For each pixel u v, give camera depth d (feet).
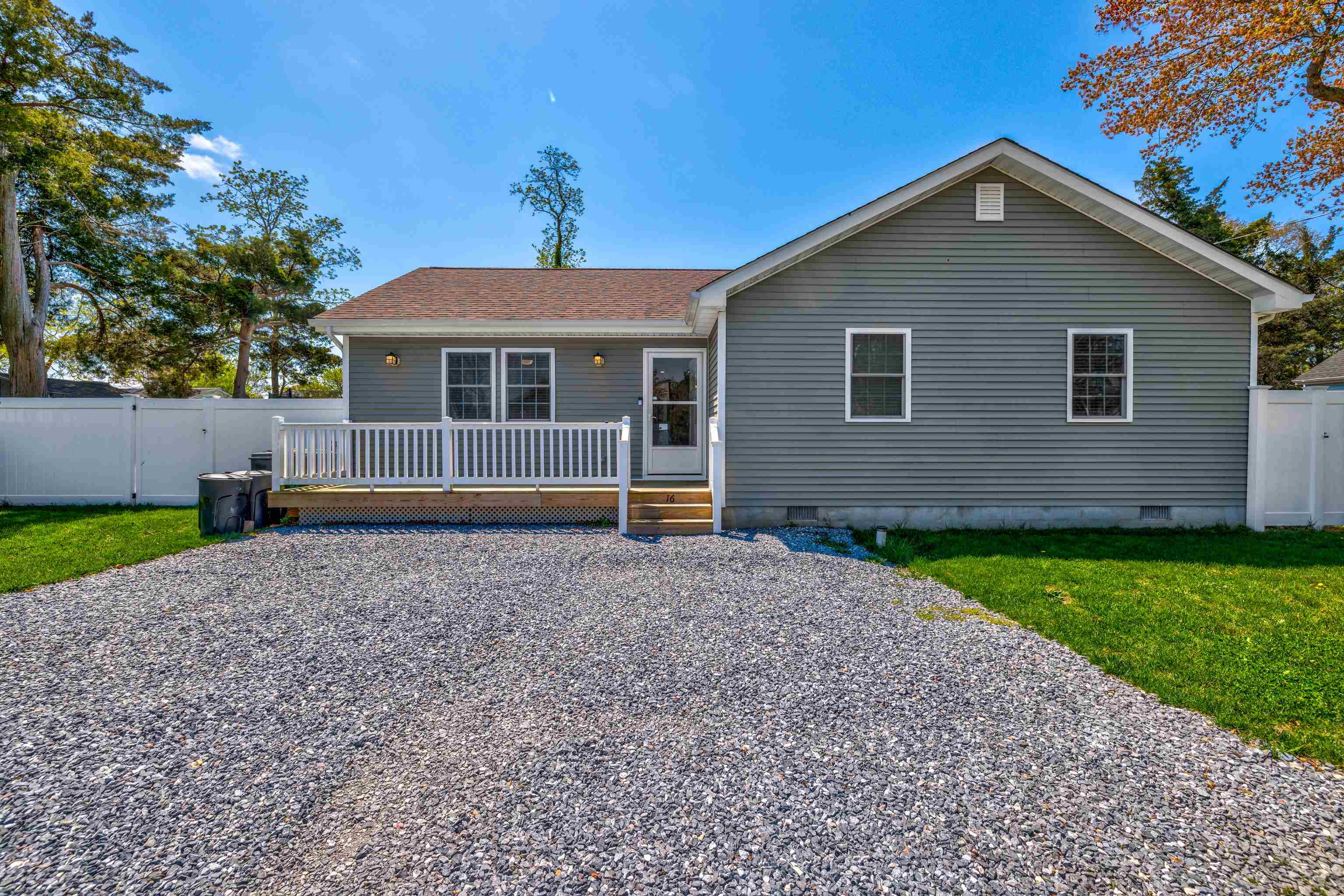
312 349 78.18
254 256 68.03
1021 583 16.57
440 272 37.52
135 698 9.77
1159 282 25.00
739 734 8.76
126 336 63.82
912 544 21.84
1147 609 14.38
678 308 31.42
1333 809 7.00
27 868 5.96
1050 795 7.27
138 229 54.29
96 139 48.21
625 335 30.01
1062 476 25.21
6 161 40.11
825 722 9.13
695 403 31.55
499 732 8.81
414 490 24.43
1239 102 35.55
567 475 29.71
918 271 25.00
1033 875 5.93
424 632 12.94
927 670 11.05
